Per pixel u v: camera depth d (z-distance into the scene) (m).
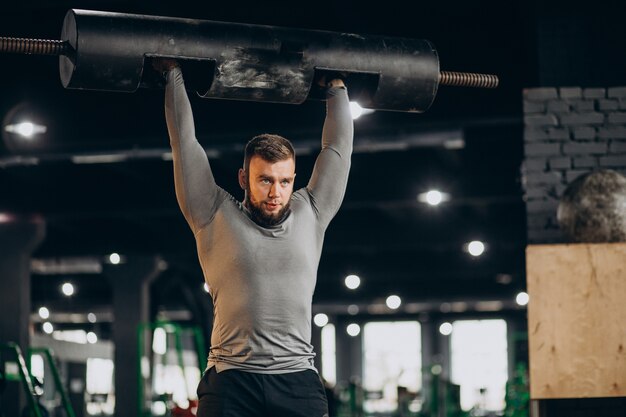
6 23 7.12
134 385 17.19
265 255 2.91
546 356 5.35
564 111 6.71
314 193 3.12
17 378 8.25
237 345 2.89
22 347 13.84
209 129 8.70
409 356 33.47
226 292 2.91
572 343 5.35
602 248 5.40
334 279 20.56
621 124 6.67
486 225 14.63
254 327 2.88
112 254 15.75
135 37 3.24
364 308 31.17
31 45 3.21
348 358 33.72
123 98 8.66
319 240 3.07
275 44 3.38
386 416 24.50
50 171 12.18
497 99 8.02
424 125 8.45
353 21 7.05
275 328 2.89
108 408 25.17
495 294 24.39
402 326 33.69
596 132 6.68
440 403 20.23
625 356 5.33
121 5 6.62
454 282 24.31
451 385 20.11
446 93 8.22
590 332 5.36
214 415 2.87
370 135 9.86
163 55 3.26
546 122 6.71
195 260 19.16
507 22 7.27
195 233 3.01
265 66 3.37
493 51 7.41
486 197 11.19
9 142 8.96
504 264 19.02
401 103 3.63
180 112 3.09
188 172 2.99
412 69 3.56
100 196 12.20
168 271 19.98
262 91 3.41
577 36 6.76
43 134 8.73
